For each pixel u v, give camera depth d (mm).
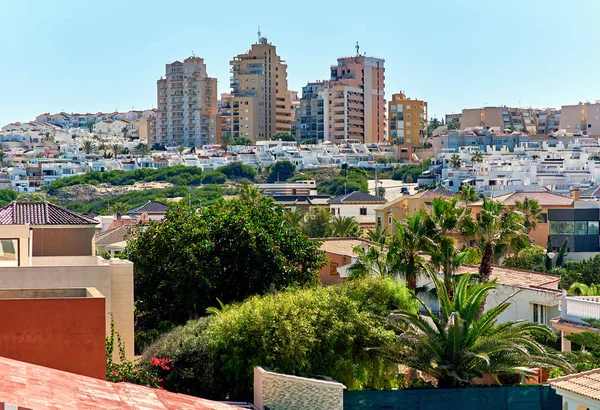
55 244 43656
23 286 32250
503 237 48094
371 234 87375
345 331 33688
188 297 43469
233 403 30578
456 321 32719
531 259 72688
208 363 32406
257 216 48031
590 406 26906
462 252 46469
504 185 157750
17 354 24203
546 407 31141
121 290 33781
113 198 198375
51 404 18016
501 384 35156
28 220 43656
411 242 44781
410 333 33500
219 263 43812
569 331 38250
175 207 48812
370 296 37625
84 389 20219
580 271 65375
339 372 33125
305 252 48312
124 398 20281
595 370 28766
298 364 32344
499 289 46125
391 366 34562
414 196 97375
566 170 183750
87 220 44594
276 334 32344
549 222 90188
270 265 44906
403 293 38281
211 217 46281
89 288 29703
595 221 89812
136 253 45375
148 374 31062
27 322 24297
